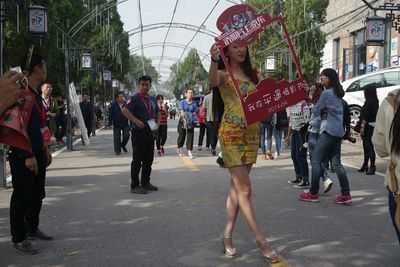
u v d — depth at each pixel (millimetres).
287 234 5492
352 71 34500
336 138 6926
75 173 10414
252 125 4570
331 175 9820
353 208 6797
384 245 5070
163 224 5941
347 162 12094
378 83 18344
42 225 5953
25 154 4648
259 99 4453
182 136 14031
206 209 6715
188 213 6496
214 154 14031
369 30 17188
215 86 4590
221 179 9383
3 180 8578
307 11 25344
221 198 7473
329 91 6879
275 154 13727
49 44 17094
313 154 7164
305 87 4566
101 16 25453
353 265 4484
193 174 10086
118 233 5570
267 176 9727
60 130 19219
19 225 4828
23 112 4840
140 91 8008
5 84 2998
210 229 5695
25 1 12438
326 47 39000
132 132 8000
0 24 9336
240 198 4609
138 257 4734
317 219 6168
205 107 14539
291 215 6383
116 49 34125
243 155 4547
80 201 7363
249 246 5055
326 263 4535
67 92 16750
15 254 4855
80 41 27891
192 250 4934
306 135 8125
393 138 3396
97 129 30812
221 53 4402
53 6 19094
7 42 14883
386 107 3543
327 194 7836
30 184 4848
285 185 8672
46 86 10656
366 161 10109
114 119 14594
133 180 7980
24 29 14242
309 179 9156
